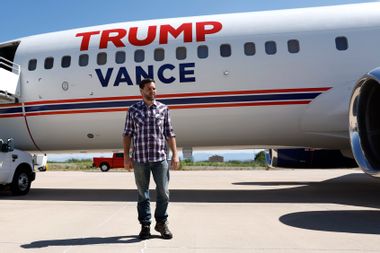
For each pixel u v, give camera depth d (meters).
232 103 7.75
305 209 6.05
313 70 7.63
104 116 8.16
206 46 7.96
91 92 8.21
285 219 5.11
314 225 4.65
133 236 4.10
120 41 8.34
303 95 7.62
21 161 8.63
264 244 3.69
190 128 8.06
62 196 8.38
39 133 8.72
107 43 8.38
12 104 8.71
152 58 8.04
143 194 3.96
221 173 19.89
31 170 8.98
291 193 8.70
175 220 5.09
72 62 8.41
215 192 9.09
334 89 7.54
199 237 4.01
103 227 4.63
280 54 7.75
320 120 7.63
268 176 16.69
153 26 8.45
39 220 5.17
